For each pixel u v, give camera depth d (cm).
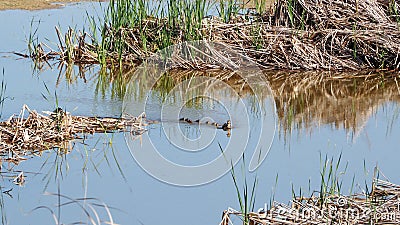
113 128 1045
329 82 1325
